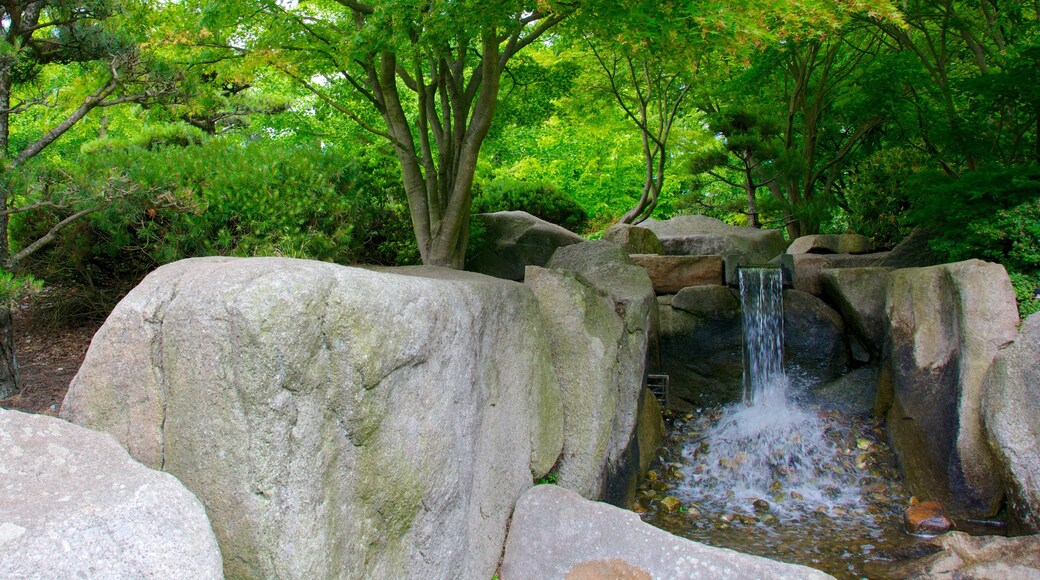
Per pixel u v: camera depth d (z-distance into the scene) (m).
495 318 4.19
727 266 8.75
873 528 5.45
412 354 3.08
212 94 6.79
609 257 7.09
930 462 5.83
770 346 8.19
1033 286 6.18
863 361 8.04
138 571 2.04
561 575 3.96
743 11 5.06
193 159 5.98
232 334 2.48
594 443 5.04
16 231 6.73
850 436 6.85
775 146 11.60
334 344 2.68
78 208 4.77
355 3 6.51
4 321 4.86
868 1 5.34
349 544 2.73
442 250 7.43
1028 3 8.85
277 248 5.82
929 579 4.44
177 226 5.80
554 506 4.27
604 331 5.37
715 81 11.19
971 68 11.02
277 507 2.46
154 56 5.50
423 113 7.44
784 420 7.24
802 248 9.11
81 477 2.29
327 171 6.69
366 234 8.88
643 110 12.01
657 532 4.09
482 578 3.83
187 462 2.58
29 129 15.38
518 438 4.42
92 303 6.68
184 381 2.59
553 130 18.02
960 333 5.82
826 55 12.36
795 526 5.53
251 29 6.55
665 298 8.76
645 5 5.14
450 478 3.37
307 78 7.54
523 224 10.54
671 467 6.72
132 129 14.58
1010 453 4.98
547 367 4.93
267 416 2.46
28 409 4.61
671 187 17.91
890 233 10.28
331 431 2.67
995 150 7.87
